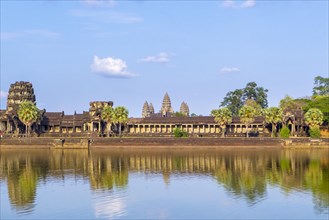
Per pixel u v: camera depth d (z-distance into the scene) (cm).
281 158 11800
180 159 11862
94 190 7069
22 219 5309
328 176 8256
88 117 19438
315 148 15150
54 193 6850
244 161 11094
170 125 19338
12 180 8238
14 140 16638
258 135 17650
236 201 6059
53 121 19612
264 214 5356
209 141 15638
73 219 5281
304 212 5428
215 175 8575
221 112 17538
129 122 19600
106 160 11844
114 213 5531
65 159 12225
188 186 7344
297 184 7375
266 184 7406
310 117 16250
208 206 5797
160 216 5347
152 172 9181
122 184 7644
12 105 19788
